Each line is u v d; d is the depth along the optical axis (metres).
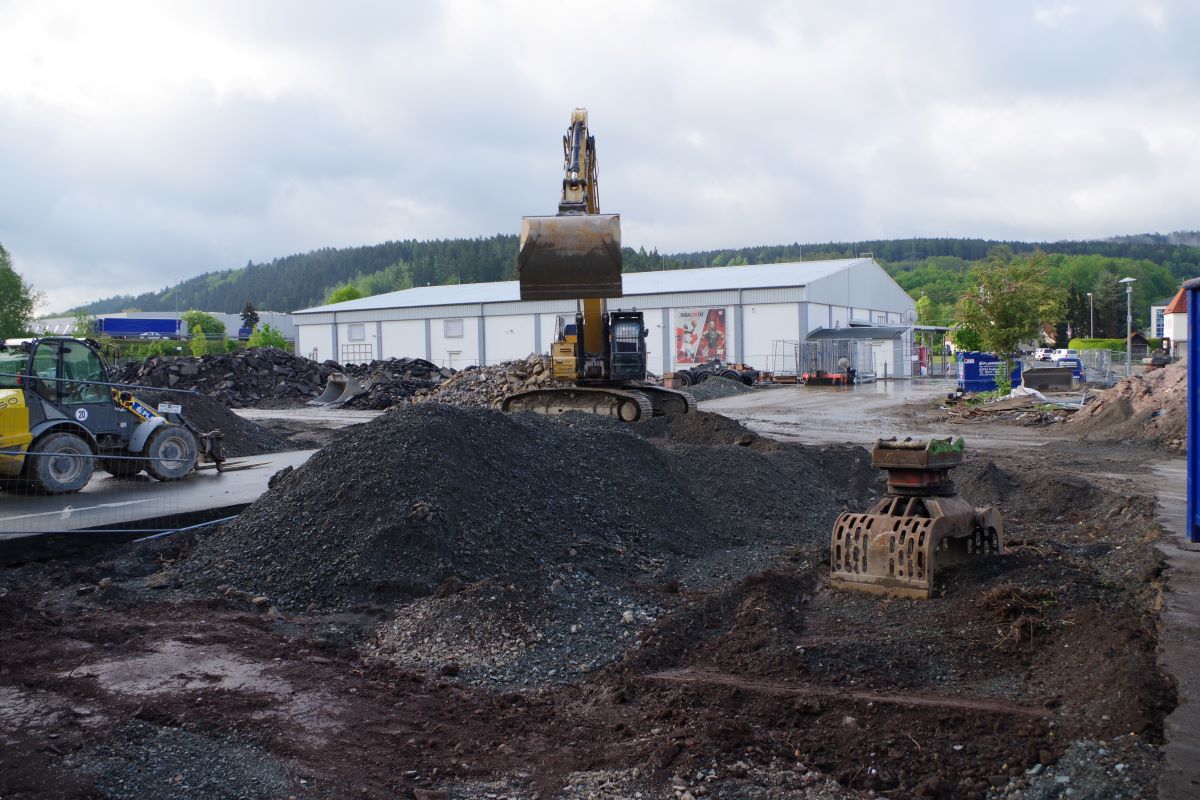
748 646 6.32
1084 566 7.80
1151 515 10.34
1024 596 6.60
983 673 5.79
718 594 7.45
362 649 6.78
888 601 7.20
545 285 12.34
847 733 4.92
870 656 6.01
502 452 10.16
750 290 55.16
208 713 5.17
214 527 11.02
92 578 9.03
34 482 12.46
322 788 4.42
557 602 7.27
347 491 8.96
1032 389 32.25
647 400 22.14
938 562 7.91
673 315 57.38
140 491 13.11
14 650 6.20
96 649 6.32
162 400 20.72
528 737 5.20
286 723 5.13
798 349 52.31
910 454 7.44
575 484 10.41
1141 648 5.43
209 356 39.72
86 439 13.09
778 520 11.69
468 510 8.86
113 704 5.22
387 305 66.00
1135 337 87.19
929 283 160.38
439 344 63.75
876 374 54.66
